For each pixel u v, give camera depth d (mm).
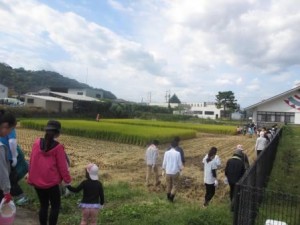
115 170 18000
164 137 33594
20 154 7449
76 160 20953
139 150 27547
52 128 6605
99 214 8883
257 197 7613
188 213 8852
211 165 11203
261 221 7828
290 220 7961
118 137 33531
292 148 26578
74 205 9484
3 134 5660
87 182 6840
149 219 8594
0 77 130000
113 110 81625
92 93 115562
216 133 56281
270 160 16672
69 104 75938
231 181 10617
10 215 5555
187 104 139125
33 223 8023
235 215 6312
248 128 54250
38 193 6766
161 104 149750
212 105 119188
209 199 11305
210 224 8297
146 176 15359
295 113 61438
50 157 6598
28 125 43812
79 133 36938
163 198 11648
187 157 24922
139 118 86562
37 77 162625
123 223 8414
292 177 15969
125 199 10914
